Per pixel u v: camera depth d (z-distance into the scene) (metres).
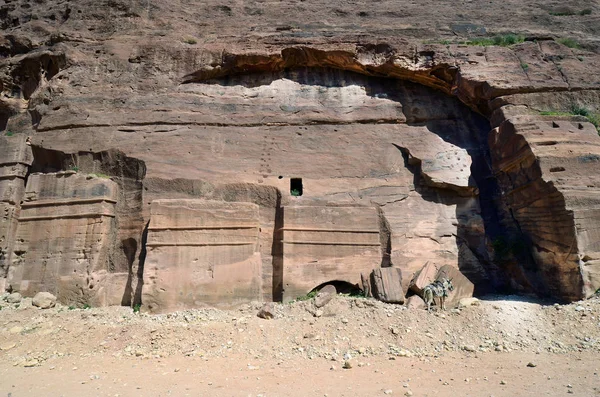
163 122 11.67
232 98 12.39
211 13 14.92
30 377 6.33
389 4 15.95
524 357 7.00
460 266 10.34
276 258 10.20
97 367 6.78
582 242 8.70
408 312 8.66
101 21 13.79
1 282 10.26
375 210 10.66
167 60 12.62
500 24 15.13
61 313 9.18
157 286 9.27
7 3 15.70
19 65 13.14
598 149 9.89
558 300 9.05
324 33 13.61
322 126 12.02
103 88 12.29
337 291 9.91
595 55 12.57
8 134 12.27
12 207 11.06
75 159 11.31
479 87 11.79
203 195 10.63
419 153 11.47
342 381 5.86
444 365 6.65
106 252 10.34
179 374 6.29
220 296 9.41
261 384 5.75
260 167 11.24
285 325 8.30
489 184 11.48
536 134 10.16
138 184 10.81
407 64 12.49
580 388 5.43
